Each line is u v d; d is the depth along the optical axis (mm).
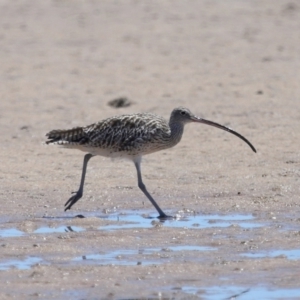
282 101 38844
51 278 17734
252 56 52156
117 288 17203
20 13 68625
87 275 17922
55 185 26172
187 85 43750
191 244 20031
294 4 70250
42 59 52062
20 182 26562
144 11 69500
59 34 60625
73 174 27531
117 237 20594
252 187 25609
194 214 22969
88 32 61406
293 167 28078
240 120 35312
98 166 28688
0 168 28500
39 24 64312
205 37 59031
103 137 23297
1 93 42406
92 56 53000
